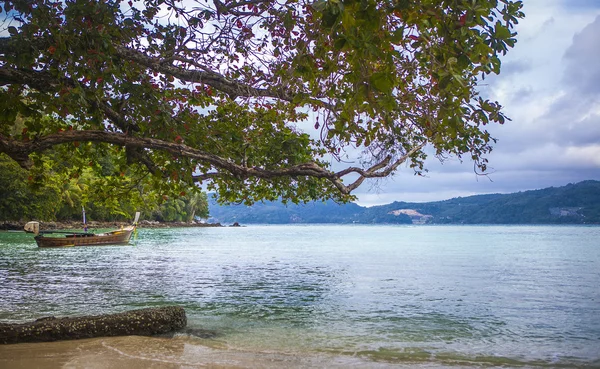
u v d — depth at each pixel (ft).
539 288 60.85
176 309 32.50
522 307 46.55
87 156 33.88
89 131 24.11
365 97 13.12
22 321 36.47
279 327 36.27
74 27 21.83
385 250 149.48
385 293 55.47
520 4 15.74
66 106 24.20
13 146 22.33
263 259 108.27
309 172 26.99
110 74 22.88
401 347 30.68
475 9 13.19
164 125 26.30
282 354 27.71
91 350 25.41
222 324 36.91
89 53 21.75
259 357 26.53
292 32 21.54
